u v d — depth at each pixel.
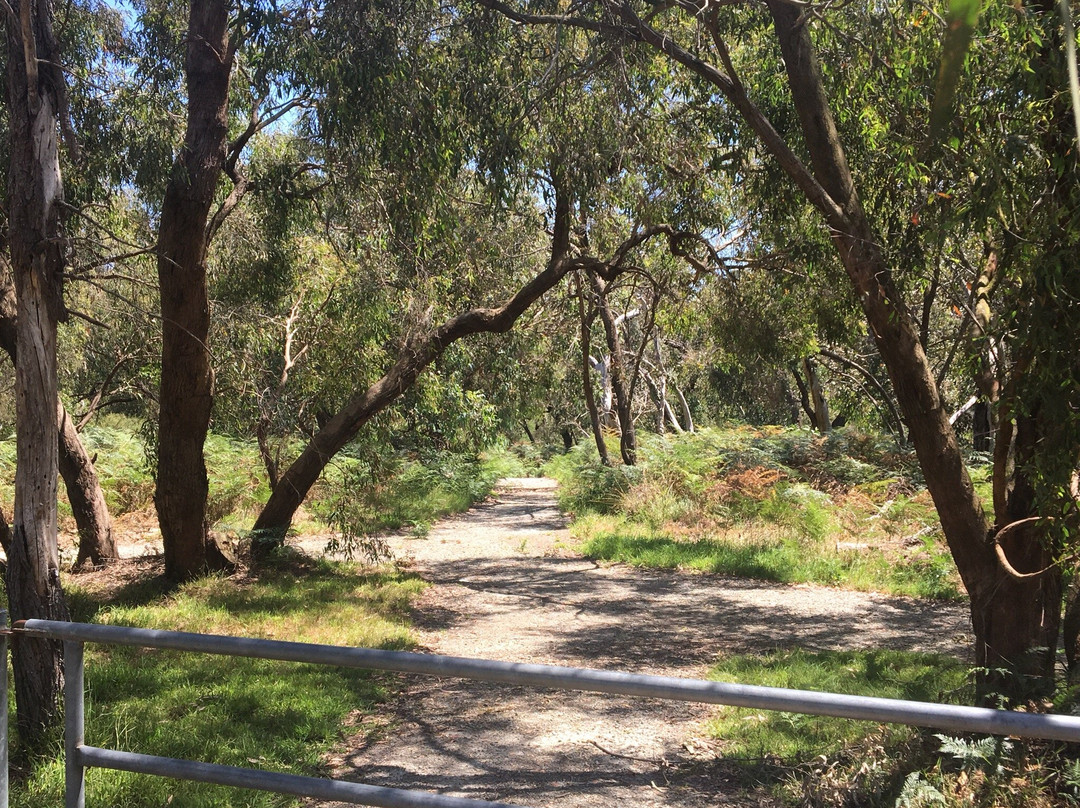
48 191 5.11
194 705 6.01
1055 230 4.43
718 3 6.15
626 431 20.84
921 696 6.26
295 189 10.95
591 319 16.89
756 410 37.62
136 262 11.56
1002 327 4.90
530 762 5.43
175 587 10.56
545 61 8.94
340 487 14.23
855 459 20.39
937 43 5.88
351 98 7.85
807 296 9.20
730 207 11.49
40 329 5.03
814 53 6.25
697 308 12.53
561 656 8.34
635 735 5.97
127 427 25.28
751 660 7.90
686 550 14.36
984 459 15.19
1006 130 5.01
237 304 11.93
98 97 9.02
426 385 14.59
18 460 4.96
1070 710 4.34
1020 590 5.25
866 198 7.14
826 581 12.25
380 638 8.34
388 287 11.11
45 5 5.32
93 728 5.16
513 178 9.39
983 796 4.02
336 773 5.18
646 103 9.62
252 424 13.40
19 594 4.95
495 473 30.97
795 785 4.79
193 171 9.27
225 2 8.34
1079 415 4.45
